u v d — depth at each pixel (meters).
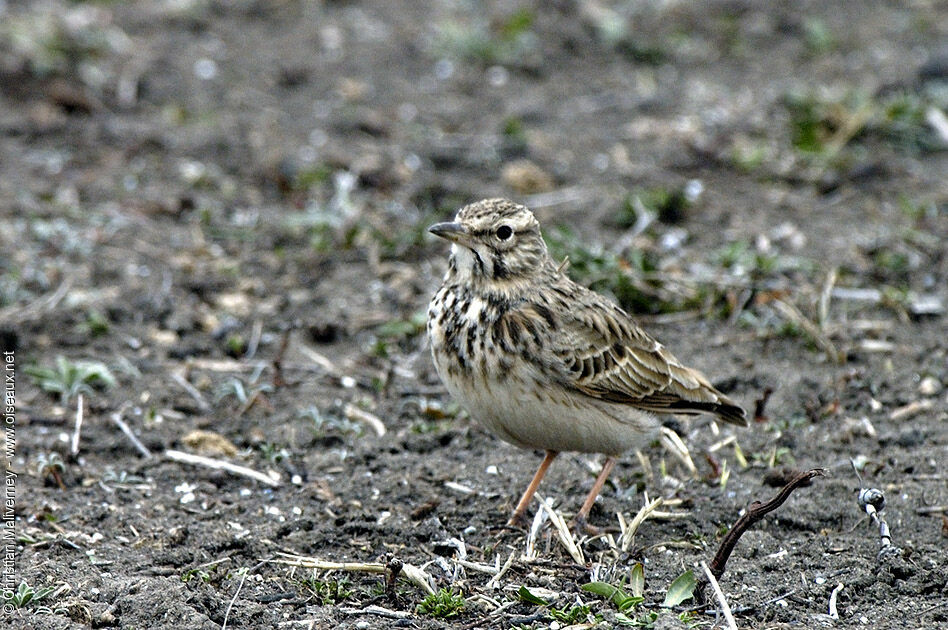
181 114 18.80
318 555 9.64
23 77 19.17
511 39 21.84
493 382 9.52
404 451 11.33
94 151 17.66
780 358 13.00
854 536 9.88
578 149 18.41
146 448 11.23
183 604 8.66
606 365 9.88
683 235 15.52
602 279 13.81
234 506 10.29
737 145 18.38
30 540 9.64
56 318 13.45
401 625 8.61
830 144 18.39
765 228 15.98
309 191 16.81
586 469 10.98
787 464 11.00
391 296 14.27
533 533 9.69
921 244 15.40
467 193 16.75
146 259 14.91
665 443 11.19
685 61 21.73
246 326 13.66
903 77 20.34
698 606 8.84
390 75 20.78
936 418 11.76
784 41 22.47
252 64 20.84
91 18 21.66
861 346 13.09
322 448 11.39
